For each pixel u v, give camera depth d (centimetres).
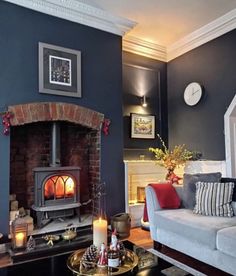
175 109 459
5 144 283
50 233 297
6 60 290
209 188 271
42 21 316
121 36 381
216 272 221
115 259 156
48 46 317
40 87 307
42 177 313
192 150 421
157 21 375
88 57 348
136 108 439
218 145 380
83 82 342
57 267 161
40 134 357
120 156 367
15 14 299
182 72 445
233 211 256
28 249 250
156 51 461
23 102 296
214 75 389
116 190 359
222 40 377
